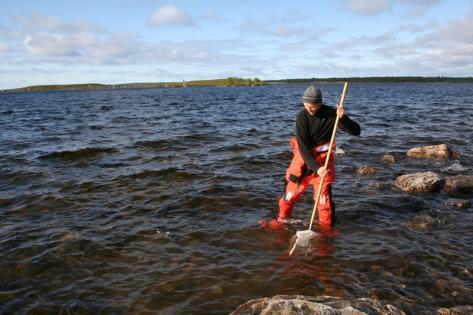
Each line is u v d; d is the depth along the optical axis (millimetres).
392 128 17016
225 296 4395
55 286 4652
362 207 7051
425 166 10125
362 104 34969
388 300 4254
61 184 8641
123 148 12609
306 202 7324
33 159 11180
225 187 8320
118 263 5164
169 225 6379
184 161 10711
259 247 5574
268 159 10953
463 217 6598
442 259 5137
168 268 5008
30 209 7156
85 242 5762
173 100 48375
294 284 4617
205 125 18859
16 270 5008
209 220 6590
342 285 4578
